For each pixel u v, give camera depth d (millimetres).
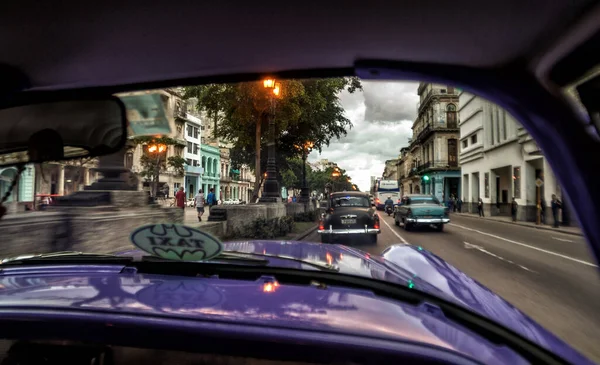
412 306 1156
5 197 1287
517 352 1044
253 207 10703
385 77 1424
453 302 1295
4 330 951
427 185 50125
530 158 21078
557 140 1116
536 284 5762
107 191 6328
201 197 16344
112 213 5891
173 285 1173
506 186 26750
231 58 1376
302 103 11695
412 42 1220
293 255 1767
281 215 14289
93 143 1340
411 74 1362
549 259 8156
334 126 17906
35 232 4488
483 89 1262
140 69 1375
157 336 912
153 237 1194
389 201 32750
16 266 1440
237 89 6316
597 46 994
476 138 31516
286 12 1111
